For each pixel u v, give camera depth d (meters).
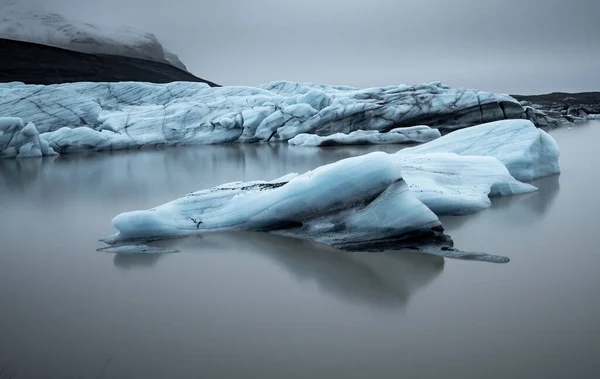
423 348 4.36
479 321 4.85
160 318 5.12
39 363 4.25
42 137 25.05
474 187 10.63
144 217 8.27
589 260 6.57
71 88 35.19
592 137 26.55
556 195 10.97
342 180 8.09
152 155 23.75
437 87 34.38
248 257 7.19
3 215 10.67
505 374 3.91
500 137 13.88
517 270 6.26
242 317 5.11
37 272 6.73
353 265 6.71
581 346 4.31
